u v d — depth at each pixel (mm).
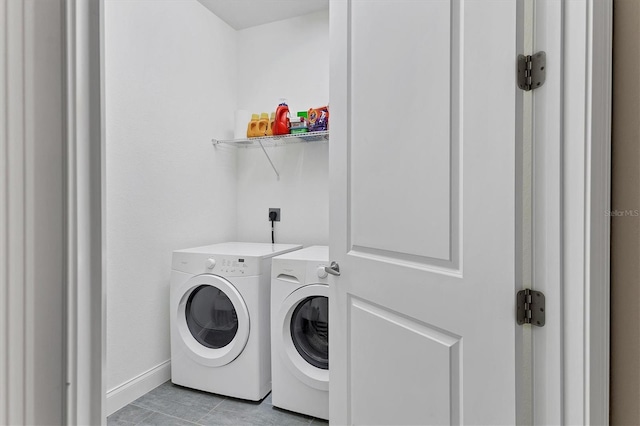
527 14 874
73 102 438
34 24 408
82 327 446
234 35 2820
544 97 854
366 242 1282
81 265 445
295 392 1893
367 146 1271
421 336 1083
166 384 2199
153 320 2148
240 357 2010
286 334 1916
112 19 1895
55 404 425
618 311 806
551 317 846
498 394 893
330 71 1448
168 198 2240
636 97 781
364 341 1304
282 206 2695
